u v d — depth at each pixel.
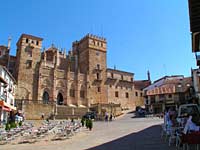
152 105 63.41
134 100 86.44
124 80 85.06
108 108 64.94
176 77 72.19
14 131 20.44
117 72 85.00
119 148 14.04
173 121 17.56
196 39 15.23
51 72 66.50
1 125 32.03
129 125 32.31
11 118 38.81
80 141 18.45
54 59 74.25
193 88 40.62
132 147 14.12
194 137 10.43
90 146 15.45
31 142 18.64
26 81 61.78
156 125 29.34
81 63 80.75
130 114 64.81
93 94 74.62
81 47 82.69
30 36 65.69
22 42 64.19
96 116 56.00
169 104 60.78
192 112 21.64
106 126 33.09
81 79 72.50
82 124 31.38
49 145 16.83
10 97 45.28
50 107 54.25
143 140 16.95
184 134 10.90
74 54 83.00
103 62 81.25
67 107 57.78
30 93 61.59
